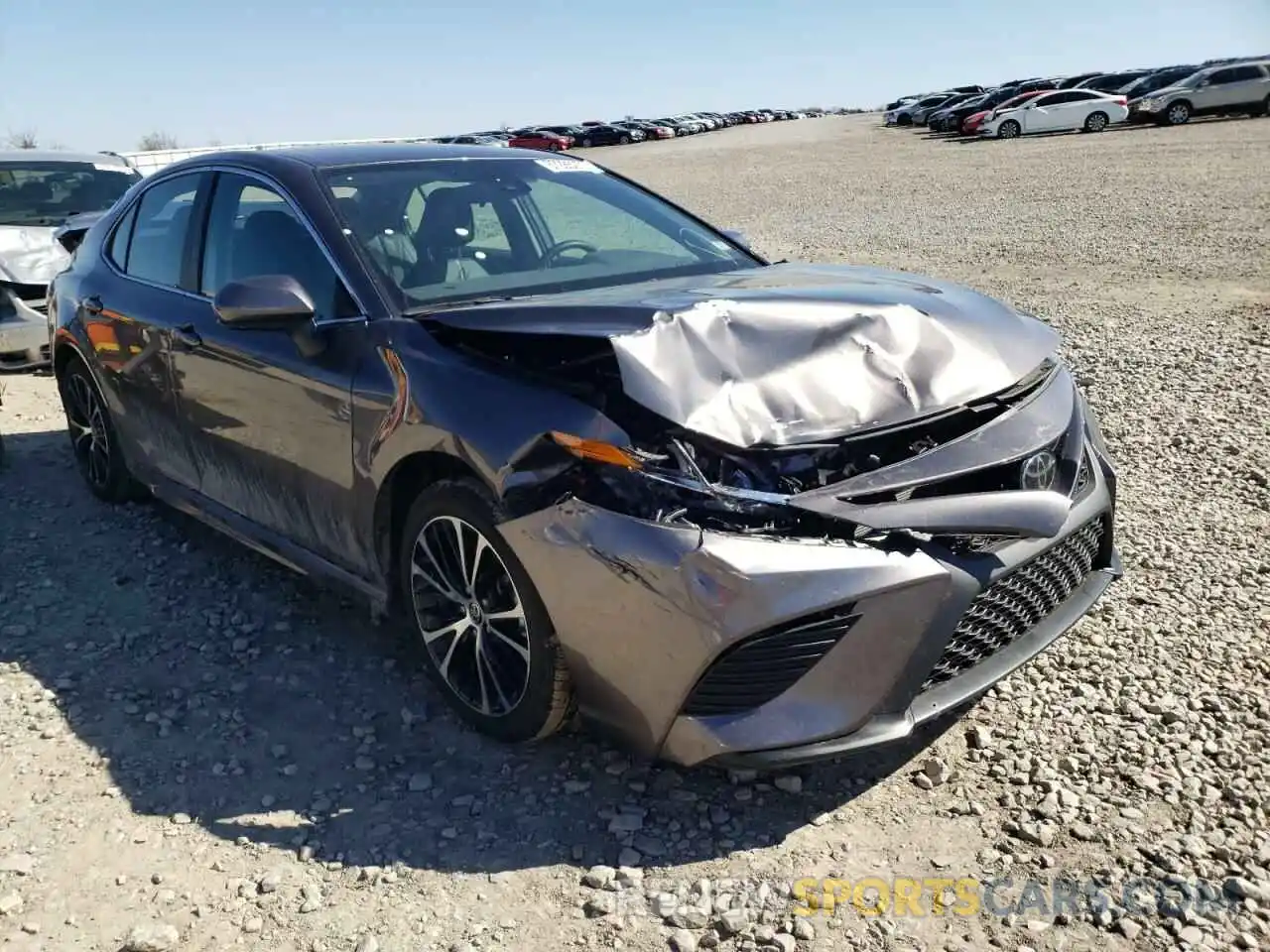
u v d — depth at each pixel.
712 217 20.08
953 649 2.71
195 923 2.43
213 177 4.16
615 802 2.82
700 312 2.71
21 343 7.26
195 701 3.39
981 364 2.91
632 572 2.50
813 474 2.55
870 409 2.66
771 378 2.63
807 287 3.21
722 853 2.62
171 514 5.04
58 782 2.97
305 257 3.55
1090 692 3.24
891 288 3.28
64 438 6.39
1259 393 6.32
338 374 3.24
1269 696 3.19
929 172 26.72
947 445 2.68
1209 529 4.43
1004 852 2.59
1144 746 2.97
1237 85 35.09
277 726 3.25
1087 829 2.64
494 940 2.36
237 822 2.79
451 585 3.05
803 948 2.30
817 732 2.50
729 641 2.43
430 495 2.99
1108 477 3.22
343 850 2.68
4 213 8.57
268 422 3.58
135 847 2.70
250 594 4.15
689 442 2.53
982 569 2.62
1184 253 12.17
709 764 2.56
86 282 4.84
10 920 2.45
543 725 2.88
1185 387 6.49
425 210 3.67
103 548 4.63
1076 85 44.88
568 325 2.74
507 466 2.71
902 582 2.49
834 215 19.03
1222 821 2.65
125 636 3.83
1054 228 15.08
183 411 4.11
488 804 2.84
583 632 2.64
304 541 3.66
